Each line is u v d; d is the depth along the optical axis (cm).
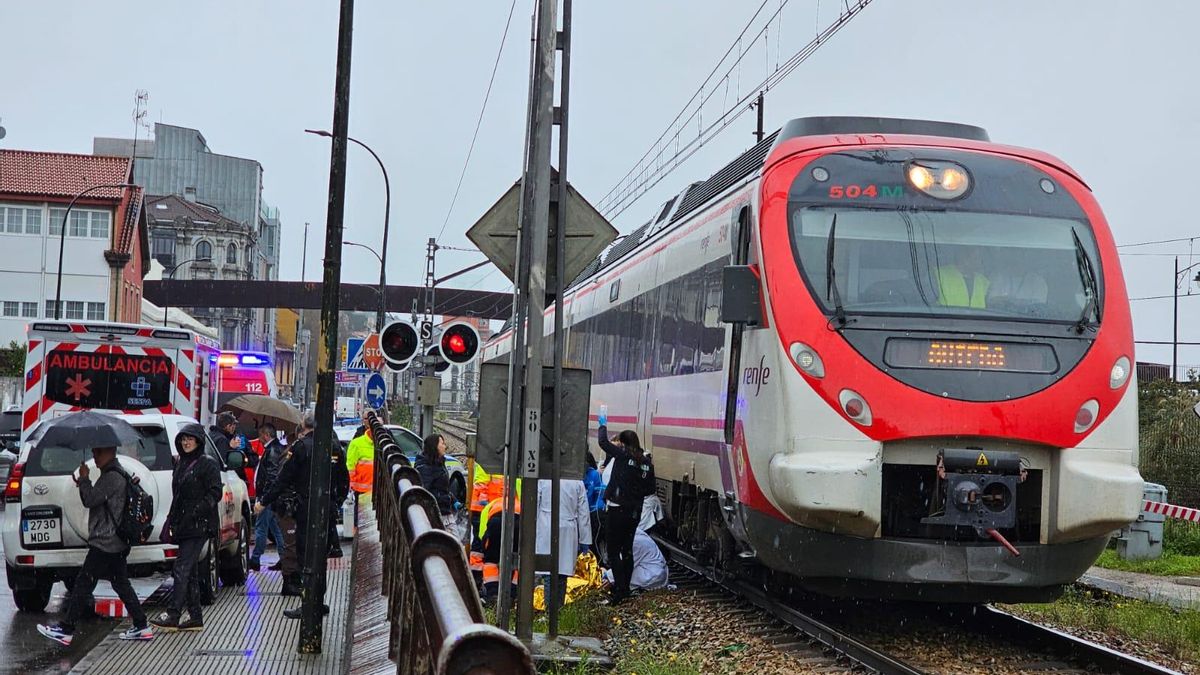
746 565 1345
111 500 1093
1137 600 1284
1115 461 1039
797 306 1058
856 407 1023
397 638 767
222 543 1388
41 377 1834
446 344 1762
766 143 1281
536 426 962
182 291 7912
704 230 1378
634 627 1218
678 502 1584
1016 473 1033
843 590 1092
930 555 1031
